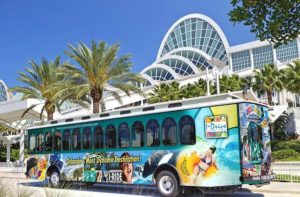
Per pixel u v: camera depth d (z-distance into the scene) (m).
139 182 14.04
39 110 37.97
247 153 11.86
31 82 35.09
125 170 14.62
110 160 15.26
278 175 20.50
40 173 18.55
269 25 5.86
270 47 79.94
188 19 97.94
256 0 5.86
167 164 13.20
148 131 14.04
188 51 90.69
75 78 29.95
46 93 34.28
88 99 32.88
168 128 13.41
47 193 9.70
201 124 12.54
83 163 16.39
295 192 14.66
